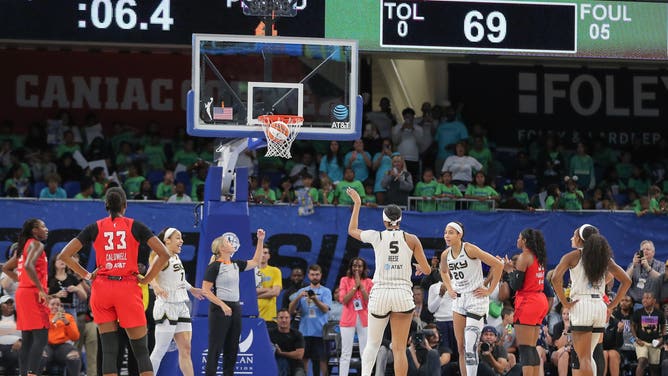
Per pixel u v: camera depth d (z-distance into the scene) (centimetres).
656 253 1703
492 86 2191
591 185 1998
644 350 1474
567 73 2189
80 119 2073
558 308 1503
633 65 2178
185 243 1628
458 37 1593
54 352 1360
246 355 1289
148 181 1841
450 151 1959
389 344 1390
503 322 1477
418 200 1750
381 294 1123
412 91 2206
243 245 1299
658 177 2067
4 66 2059
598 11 1622
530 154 2106
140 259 1555
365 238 1136
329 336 1456
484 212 1681
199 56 1245
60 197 1738
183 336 1216
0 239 1600
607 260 1147
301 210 1655
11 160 1888
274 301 1504
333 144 1859
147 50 2011
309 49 1264
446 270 1226
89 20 1553
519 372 1388
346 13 1577
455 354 1430
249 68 1250
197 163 1867
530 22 1608
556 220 1691
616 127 2192
